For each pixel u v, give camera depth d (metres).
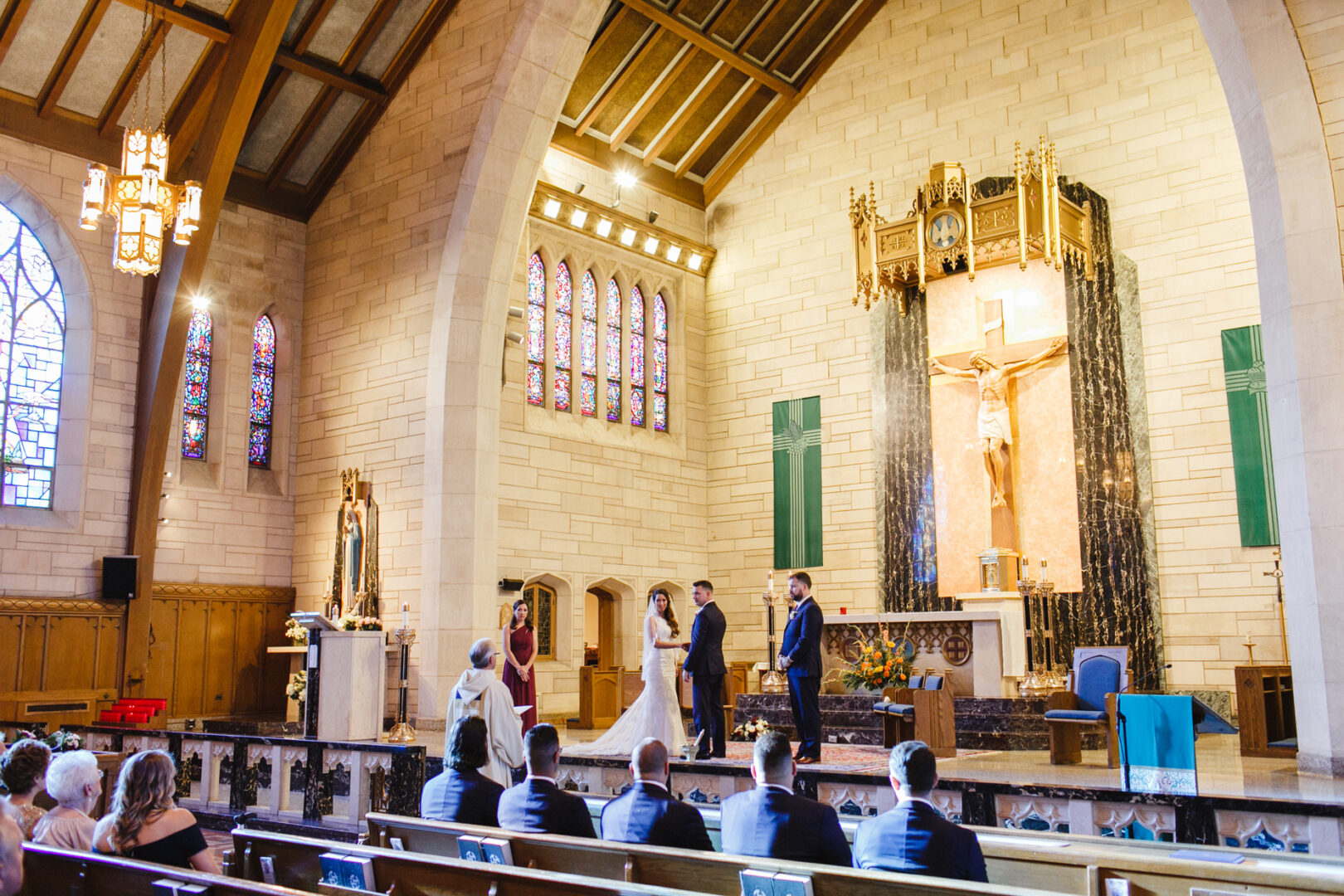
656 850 4.55
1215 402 16.61
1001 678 14.30
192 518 16.86
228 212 17.72
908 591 18.97
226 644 17.11
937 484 18.95
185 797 10.83
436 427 15.73
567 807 5.46
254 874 5.12
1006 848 4.72
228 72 15.38
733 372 22.00
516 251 16.44
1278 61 10.41
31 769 5.47
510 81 15.88
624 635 20.19
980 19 19.62
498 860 5.07
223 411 17.47
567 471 19.28
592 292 20.62
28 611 14.89
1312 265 10.07
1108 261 17.72
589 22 16.09
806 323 21.09
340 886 4.51
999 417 18.20
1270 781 9.23
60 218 15.90
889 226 17.69
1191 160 17.28
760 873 4.10
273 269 18.17
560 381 19.78
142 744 11.27
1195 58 17.47
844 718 14.91
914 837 4.36
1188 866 4.22
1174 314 17.14
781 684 15.67
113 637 15.70
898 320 19.73
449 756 6.11
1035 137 18.83
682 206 22.25
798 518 20.66
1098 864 4.46
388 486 16.33
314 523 17.62
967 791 7.21
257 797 11.31
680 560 21.19
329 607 16.55
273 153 17.89
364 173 17.78
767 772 4.86
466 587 15.31
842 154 21.00
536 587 18.84
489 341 16.06
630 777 9.32
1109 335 17.56
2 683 14.56
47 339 15.91
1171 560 16.72
